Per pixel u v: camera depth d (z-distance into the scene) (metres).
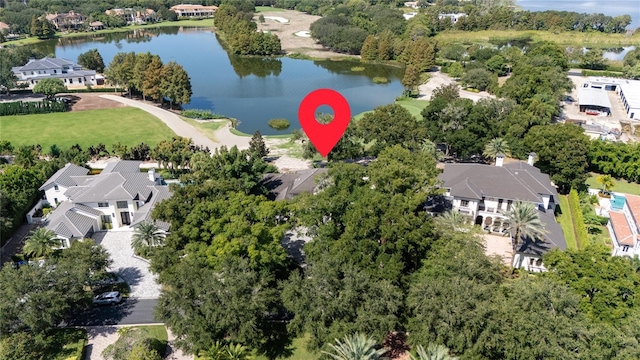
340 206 71.12
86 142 133.00
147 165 118.69
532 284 55.75
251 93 188.88
